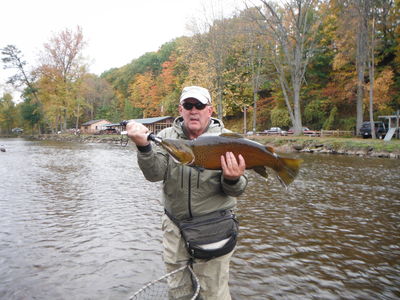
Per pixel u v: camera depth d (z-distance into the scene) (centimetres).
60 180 1233
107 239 583
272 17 3281
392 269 471
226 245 248
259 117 4912
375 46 2961
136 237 595
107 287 414
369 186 1102
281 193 995
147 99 7200
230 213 260
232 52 4097
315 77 4244
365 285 424
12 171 1480
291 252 530
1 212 758
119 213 757
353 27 2923
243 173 236
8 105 9050
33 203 852
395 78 3353
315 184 1142
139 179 1264
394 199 905
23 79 6372
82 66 5959
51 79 6056
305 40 3697
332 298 392
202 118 254
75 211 772
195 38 3744
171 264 267
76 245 553
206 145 212
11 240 574
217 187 247
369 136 3019
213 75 3697
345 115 3878
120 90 9219
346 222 693
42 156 2336
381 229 647
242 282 428
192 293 261
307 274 453
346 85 3372
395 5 3084
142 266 475
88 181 1212
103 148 3378
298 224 678
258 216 738
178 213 252
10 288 408
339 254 523
